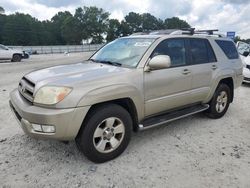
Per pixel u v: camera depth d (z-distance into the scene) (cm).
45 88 331
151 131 480
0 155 381
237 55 596
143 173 342
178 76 440
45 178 329
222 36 577
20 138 438
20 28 8762
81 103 327
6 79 1059
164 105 431
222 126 513
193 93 477
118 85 361
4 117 540
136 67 395
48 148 405
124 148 384
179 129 492
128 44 457
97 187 313
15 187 310
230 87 581
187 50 471
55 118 317
